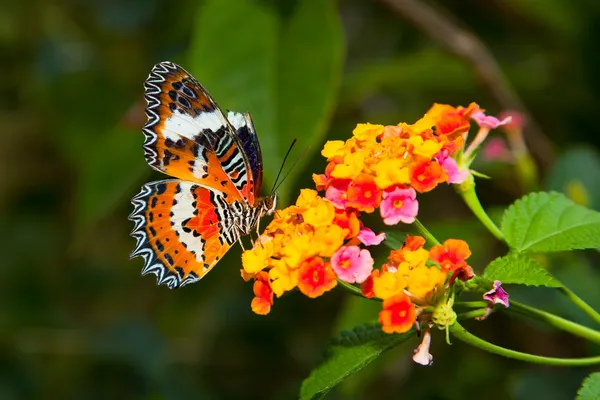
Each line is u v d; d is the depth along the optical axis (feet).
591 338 1.40
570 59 1.93
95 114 2.11
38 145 2.49
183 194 1.48
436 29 1.82
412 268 1.33
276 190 1.54
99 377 2.21
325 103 1.60
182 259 1.49
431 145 1.35
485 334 1.89
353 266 1.34
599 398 1.35
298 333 2.12
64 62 2.13
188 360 2.18
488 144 1.73
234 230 1.49
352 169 1.36
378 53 2.14
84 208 1.80
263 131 1.60
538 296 1.67
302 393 1.40
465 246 1.34
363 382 1.74
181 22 2.01
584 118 1.91
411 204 1.35
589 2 1.87
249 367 2.15
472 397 1.86
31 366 2.21
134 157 1.78
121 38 2.10
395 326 1.32
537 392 1.72
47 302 2.39
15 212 2.52
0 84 2.33
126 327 2.23
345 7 2.17
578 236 1.42
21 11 2.14
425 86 1.88
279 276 1.34
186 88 1.46
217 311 2.16
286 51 1.63
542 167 1.88
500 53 2.04
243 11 1.63
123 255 2.53
